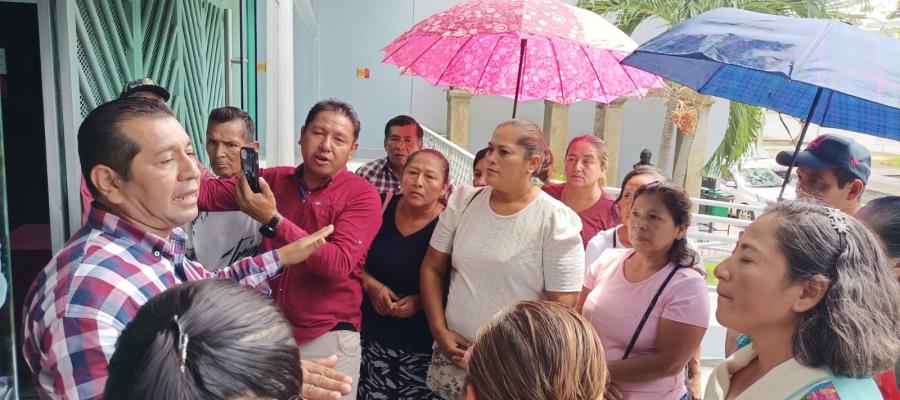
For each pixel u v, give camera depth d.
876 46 1.88
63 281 1.13
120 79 2.64
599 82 3.08
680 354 1.98
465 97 12.79
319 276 2.19
